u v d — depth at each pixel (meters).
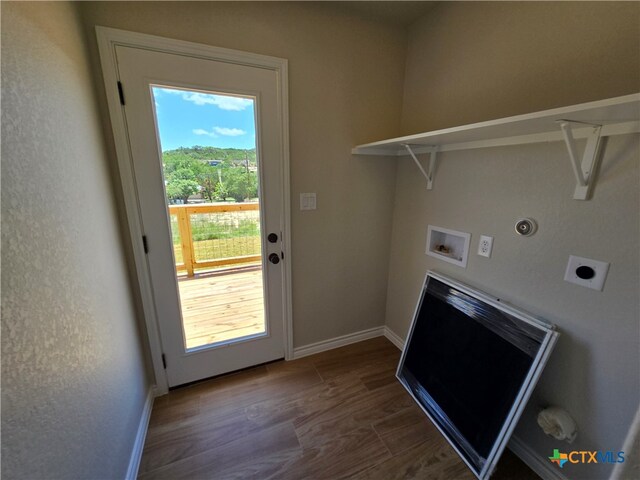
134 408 1.32
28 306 0.61
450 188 1.59
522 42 1.18
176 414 1.54
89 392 0.87
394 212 2.07
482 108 1.38
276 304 1.87
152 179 1.40
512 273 1.29
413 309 2.00
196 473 1.24
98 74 1.21
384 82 1.80
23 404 0.57
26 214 0.64
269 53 1.47
